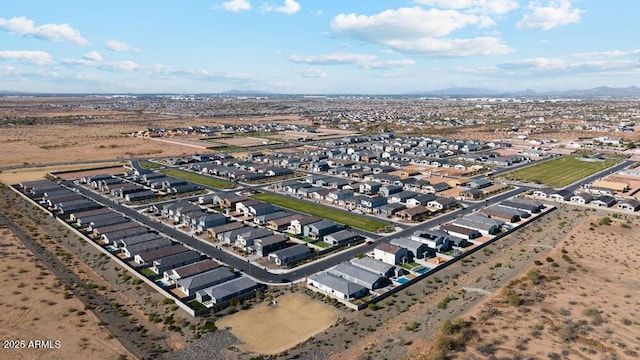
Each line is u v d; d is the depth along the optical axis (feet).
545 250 312.50
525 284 252.42
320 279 258.37
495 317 215.31
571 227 366.84
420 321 216.54
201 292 241.14
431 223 384.88
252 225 371.56
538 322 208.95
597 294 239.09
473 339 195.31
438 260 299.17
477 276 271.90
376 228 370.32
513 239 341.21
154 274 272.72
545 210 415.64
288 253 298.15
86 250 311.06
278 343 199.93
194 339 201.87
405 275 275.18
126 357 184.24
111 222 359.25
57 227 360.89
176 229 363.15
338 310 231.30
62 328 203.72
